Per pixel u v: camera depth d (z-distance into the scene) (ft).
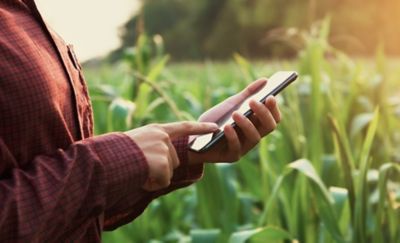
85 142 4.60
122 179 4.54
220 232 9.55
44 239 4.40
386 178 8.53
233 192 10.44
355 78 14.75
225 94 16.15
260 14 141.59
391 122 16.16
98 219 5.09
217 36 151.74
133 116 13.16
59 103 4.71
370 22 122.83
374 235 8.60
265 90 5.58
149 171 4.61
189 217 13.07
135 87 14.83
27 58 4.58
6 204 4.25
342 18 125.18
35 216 4.30
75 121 4.88
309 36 16.14
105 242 12.10
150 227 12.76
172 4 163.53
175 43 161.38
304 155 11.70
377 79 16.30
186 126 4.98
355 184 9.19
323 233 9.43
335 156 11.46
